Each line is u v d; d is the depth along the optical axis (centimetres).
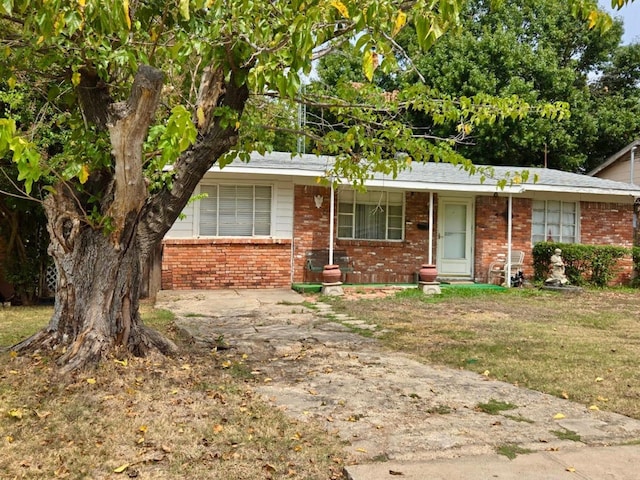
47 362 504
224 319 899
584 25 2312
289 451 357
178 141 343
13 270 1105
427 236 1452
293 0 359
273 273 1322
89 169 484
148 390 462
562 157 2183
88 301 518
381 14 338
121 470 324
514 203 1488
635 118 2244
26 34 427
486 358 639
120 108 474
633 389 518
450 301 1166
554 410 452
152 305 1060
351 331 809
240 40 437
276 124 735
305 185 1347
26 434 372
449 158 671
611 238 1548
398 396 480
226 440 371
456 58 2047
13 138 295
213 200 1295
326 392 489
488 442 377
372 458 348
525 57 2073
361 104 661
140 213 538
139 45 499
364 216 1413
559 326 876
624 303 1183
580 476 325
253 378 531
